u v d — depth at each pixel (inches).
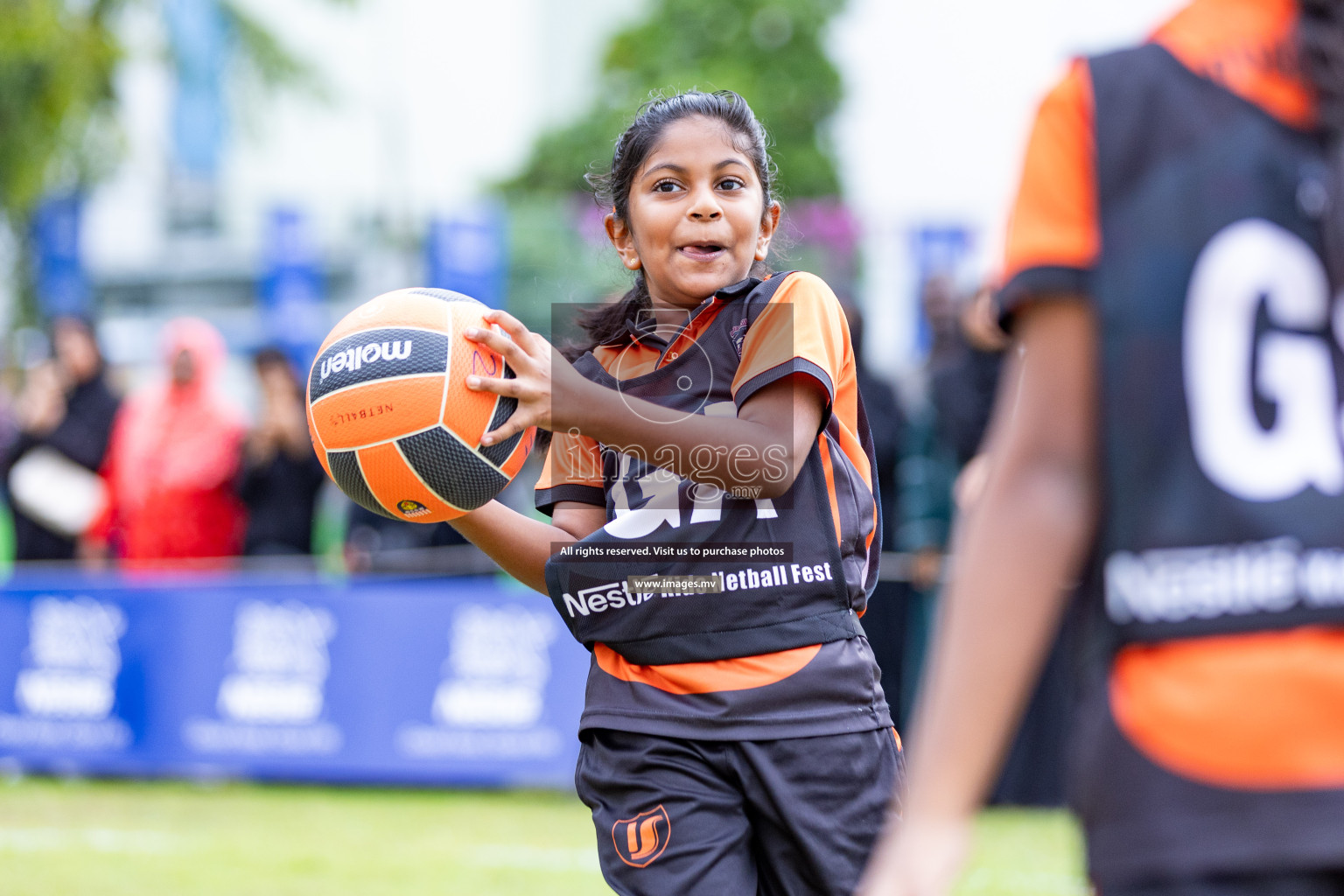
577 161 1775.3
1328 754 58.6
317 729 333.1
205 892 231.5
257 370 363.9
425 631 331.6
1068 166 64.4
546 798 322.3
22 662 351.6
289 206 847.1
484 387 119.6
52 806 311.3
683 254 129.7
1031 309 64.7
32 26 872.3
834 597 125.7
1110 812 61.3
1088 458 63.3
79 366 388.8
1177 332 61.6
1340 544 59.7
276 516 361.1
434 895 230.5
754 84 1723.7
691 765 122.8
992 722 61.8
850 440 132.0
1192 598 60.7
